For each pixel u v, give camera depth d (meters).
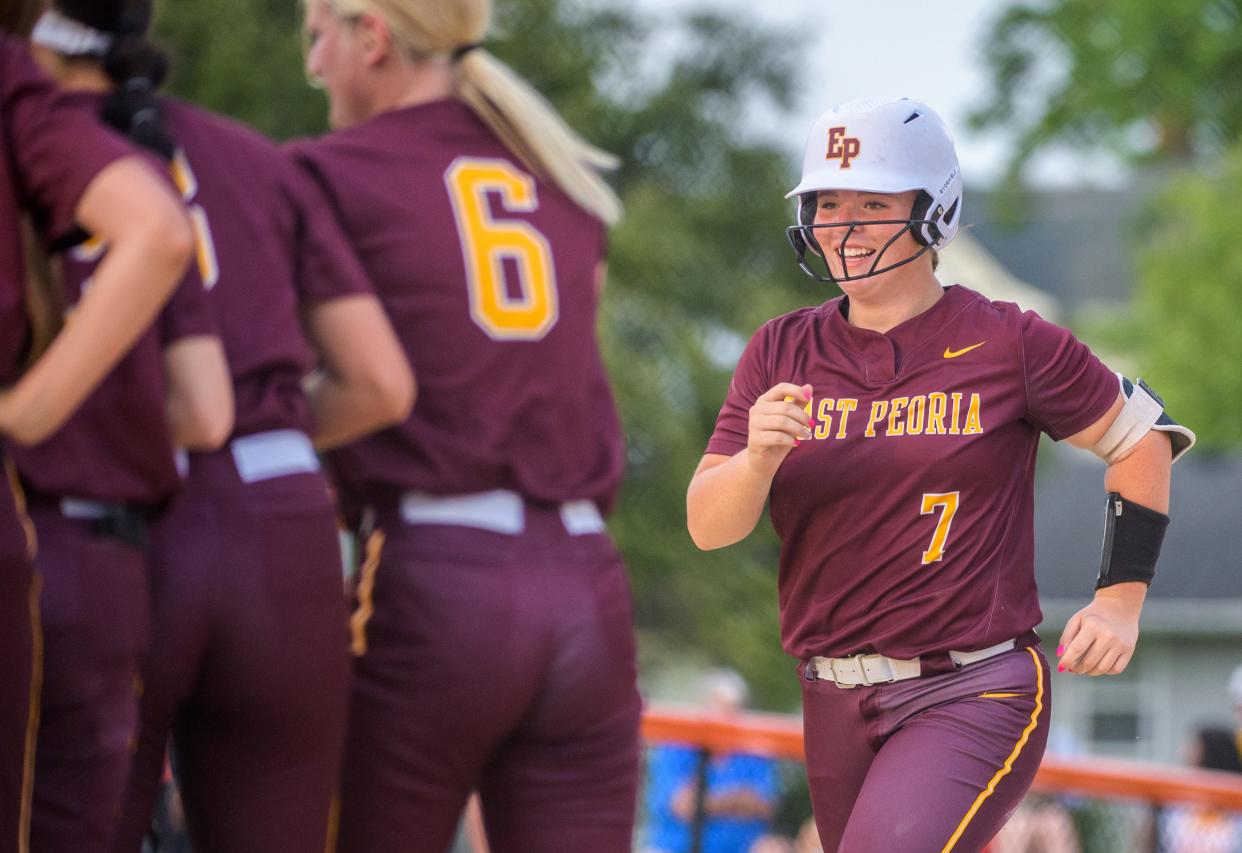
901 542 14.40
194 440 12.89
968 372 14.46
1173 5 129.25
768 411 13.95
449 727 14.67
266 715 13.67
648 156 85.19
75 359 11.28
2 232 11.43
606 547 15.58
